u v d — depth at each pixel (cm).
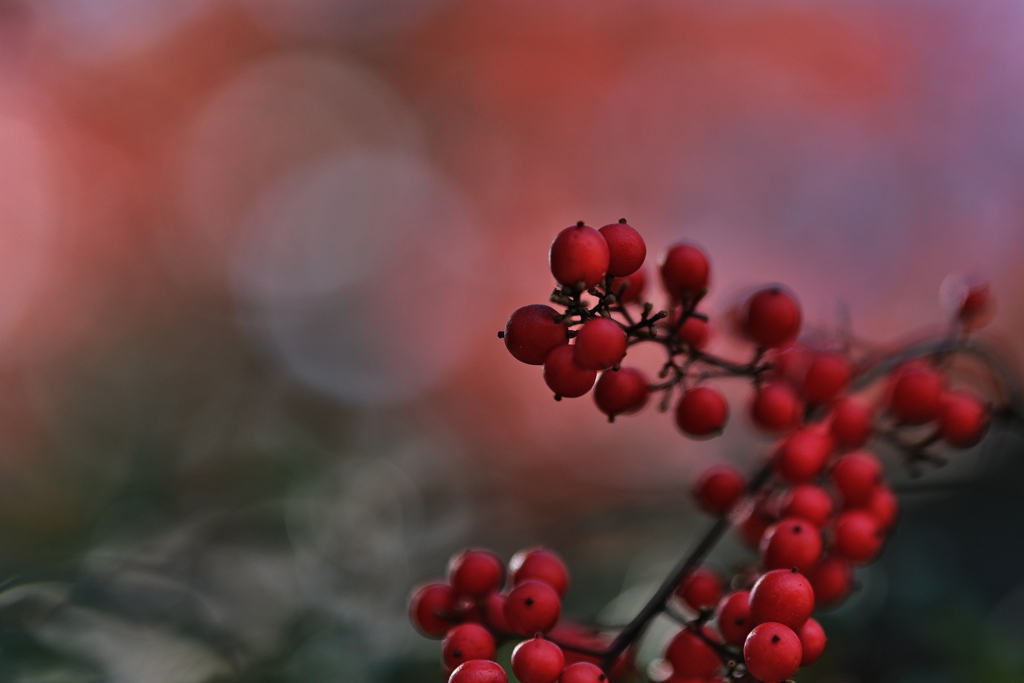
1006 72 156
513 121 208
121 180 181
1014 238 146
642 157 196
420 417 150
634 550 55
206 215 185
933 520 62
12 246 156
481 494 73
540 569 46
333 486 66
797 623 45
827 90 177
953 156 157
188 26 197
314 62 206
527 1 204
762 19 185
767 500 48
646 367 125
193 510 63
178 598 53
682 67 197
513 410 163
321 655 52
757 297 47
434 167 204
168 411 101
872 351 50
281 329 158
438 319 184
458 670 44
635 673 47
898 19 169
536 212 201
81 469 81
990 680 51
